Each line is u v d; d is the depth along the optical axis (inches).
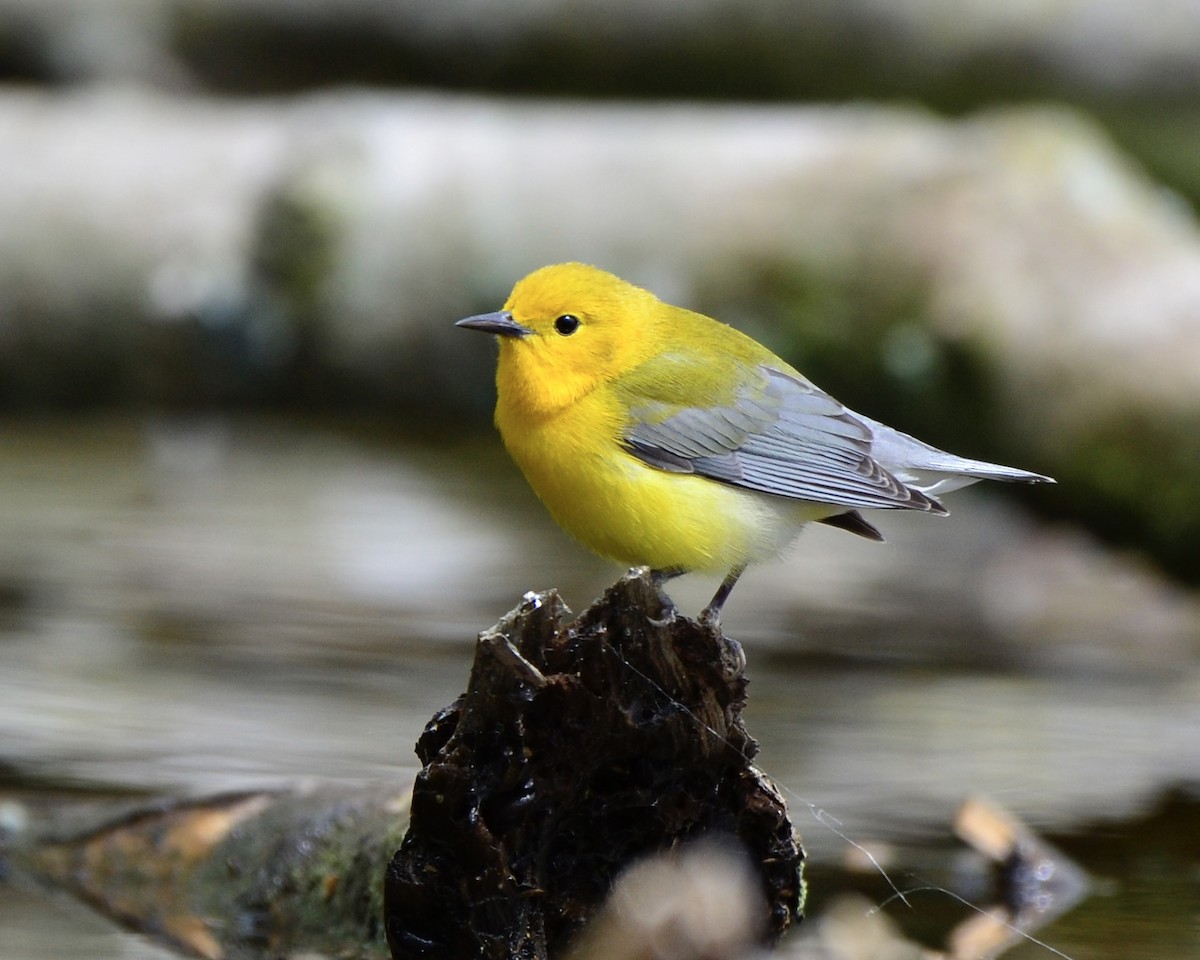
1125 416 584.4
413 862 253.1
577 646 247.3
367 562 526.9
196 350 748.0
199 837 309.1
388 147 741.9
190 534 553.3
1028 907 296.8
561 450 301.6
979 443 627.2
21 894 303.9
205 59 912.3
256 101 917.8
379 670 428.5
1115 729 406.9
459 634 464.1
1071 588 549.6
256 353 748.0
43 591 490.6
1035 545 587.8
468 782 247.8
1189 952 275.6
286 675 423.2
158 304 745.0
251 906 294.5
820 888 302.8
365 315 737.6
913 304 644.7
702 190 695.1
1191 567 565.9
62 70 894.4
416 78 913.5
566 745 250.1
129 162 762.8
